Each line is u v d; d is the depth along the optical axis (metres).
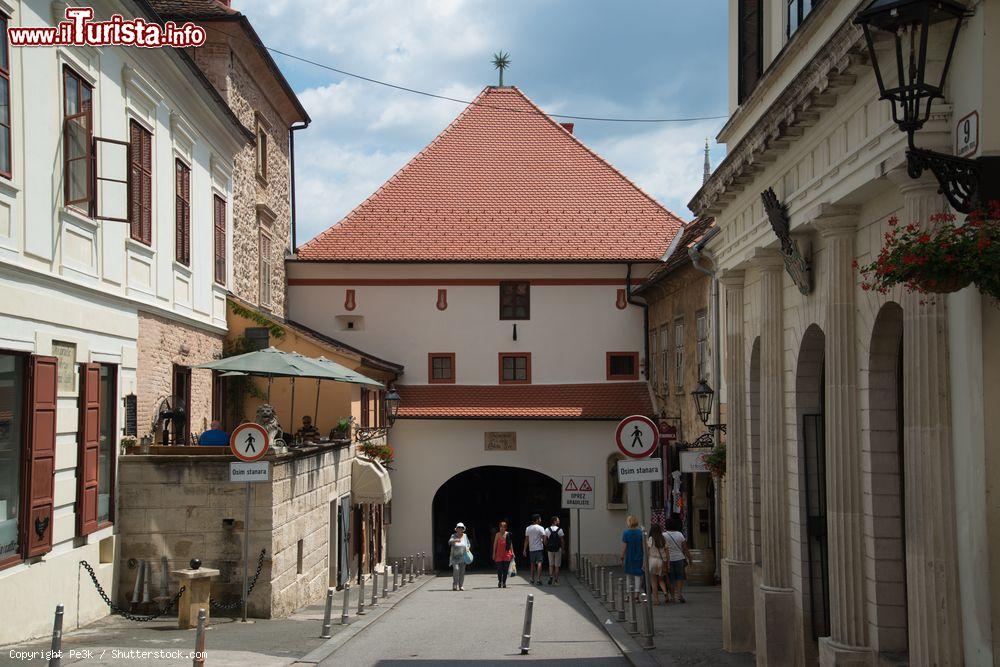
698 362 29.38
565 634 18.06
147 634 15.72
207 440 21.27
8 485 13.97
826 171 11.35
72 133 15.84
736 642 15.83
